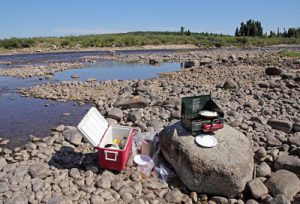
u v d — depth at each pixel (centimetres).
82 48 2009
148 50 2067
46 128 387
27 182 229
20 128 387
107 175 237
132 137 272
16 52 1670
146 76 846
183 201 212
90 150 299
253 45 2948
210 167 213
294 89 574
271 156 263
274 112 416
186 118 243
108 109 433
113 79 780
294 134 321
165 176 237
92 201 206
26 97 554
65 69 999
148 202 210
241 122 360
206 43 2703
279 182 214
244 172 214
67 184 229
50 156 286
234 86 595
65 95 562
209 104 255
